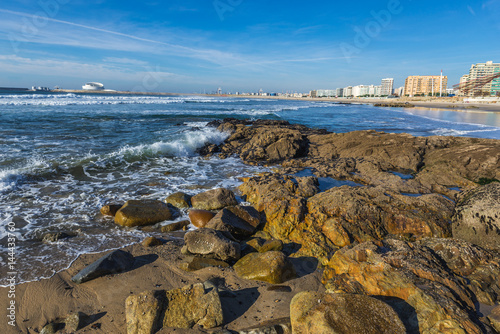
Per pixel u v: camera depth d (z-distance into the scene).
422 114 38.22
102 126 18.17
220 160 12.05
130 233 5.56
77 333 3.19
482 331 2.97
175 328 3.20
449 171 9.07
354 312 3.03
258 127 16.81
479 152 9.16
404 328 2.89
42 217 5.97
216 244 4.60
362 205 5.84
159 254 4.85
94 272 4.09
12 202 6.61
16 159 9.48
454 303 3.25
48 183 7.95
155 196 7.41
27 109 24.67
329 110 46.78
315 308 3.14
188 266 4.45
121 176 8.98
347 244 5.14
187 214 6.46
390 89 166.38
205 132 16.16
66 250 4.84
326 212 5.84
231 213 5.91
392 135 12.35
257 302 3.76
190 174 9.61
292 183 7.34
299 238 5.43
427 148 11.13
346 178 9.34
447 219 5.61
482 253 4.36
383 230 5.57
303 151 13.02
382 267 3.89
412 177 9.35
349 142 12.45
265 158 12.33
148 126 19.41
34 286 3.91
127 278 4.18
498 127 22.55
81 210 6.40
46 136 13.82
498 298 3.64
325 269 4.50
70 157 10.16
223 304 3.64
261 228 5.97
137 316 3.21
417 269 3.79
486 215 5.02
